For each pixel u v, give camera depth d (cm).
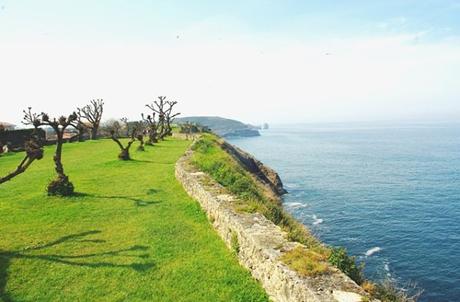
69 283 1057
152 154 3716
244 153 5819
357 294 765
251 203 1541
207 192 1655
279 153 12256
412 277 2467
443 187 5503
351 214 3950
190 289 1036
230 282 1070
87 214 1655
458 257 2772
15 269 1125
